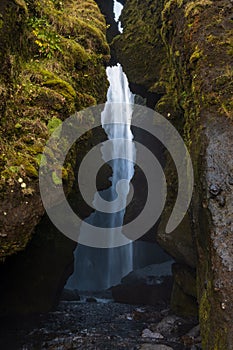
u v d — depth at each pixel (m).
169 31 6.64
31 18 5.09
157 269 12.84
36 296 7.06
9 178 3.67
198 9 5.50
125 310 8.71
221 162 4.16
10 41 4.15
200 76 4.89
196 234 4.69
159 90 7.72
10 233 3.65
